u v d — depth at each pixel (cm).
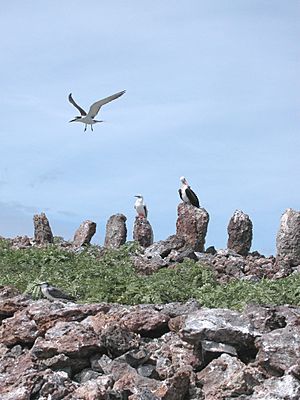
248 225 3161
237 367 1447
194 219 3072
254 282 2211
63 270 2427
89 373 1472
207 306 1866
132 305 1862
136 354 1477
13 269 2533
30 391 1366
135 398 1342
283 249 2877
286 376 1389
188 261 2534
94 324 1555
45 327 1573
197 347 1505
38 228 3347
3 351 1559
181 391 1391
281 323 1550
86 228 3288
